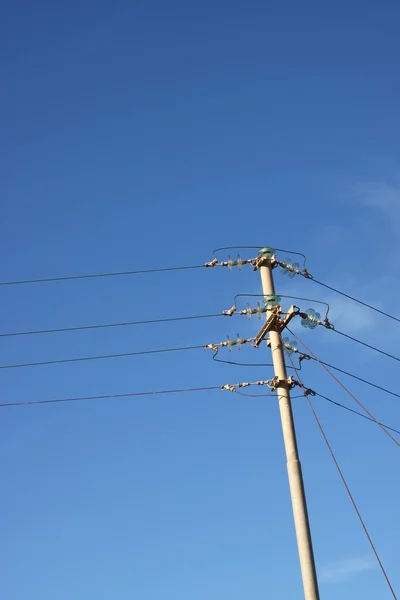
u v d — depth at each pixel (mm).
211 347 20766
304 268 21312
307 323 20281
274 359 19875
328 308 20922
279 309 20281
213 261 21250
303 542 17453
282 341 20156
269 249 21219
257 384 19828
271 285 20812
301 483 18172
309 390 19672
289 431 18844
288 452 18594
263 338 20594
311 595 16844
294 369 20375
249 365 20609
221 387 20094
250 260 21234
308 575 17078
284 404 19266
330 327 20906
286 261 21188
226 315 20875
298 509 17828
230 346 20703
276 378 19516
